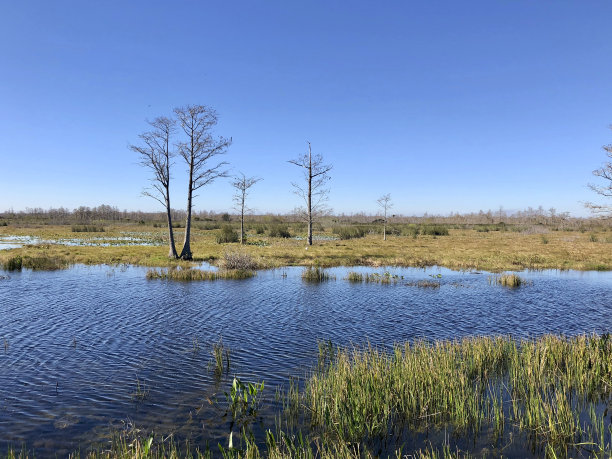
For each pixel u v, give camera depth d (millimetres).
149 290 19750
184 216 146000
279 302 17438
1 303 16469
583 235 72625
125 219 124438
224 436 6777
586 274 28078
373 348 11367
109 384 8820
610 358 9398
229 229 52875
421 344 11625
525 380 8922
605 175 19891
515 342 11859
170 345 11508
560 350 10133
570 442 6582
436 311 16141
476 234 78062
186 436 6758
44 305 16188
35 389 8492
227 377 9281
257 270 27781
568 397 8289
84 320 13992
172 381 9031
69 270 26312
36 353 10664
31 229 78125
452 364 9117
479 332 13219
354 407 7258
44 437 6621
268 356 10695
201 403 7984
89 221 106375
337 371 8922
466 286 22250
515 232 85438
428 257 35781
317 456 6195
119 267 27922
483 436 6848
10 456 5641
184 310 15703
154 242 50844
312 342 11945
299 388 8672
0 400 7934
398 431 7043
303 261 32000
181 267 28156
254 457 6020
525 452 6348
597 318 15312
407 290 20766
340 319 14672
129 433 6801
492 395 8391
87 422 7164
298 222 95438
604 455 6203
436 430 7066
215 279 23609
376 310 16172
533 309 16703
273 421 7316
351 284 22469
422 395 7730
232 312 15516
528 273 28391
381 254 37750
